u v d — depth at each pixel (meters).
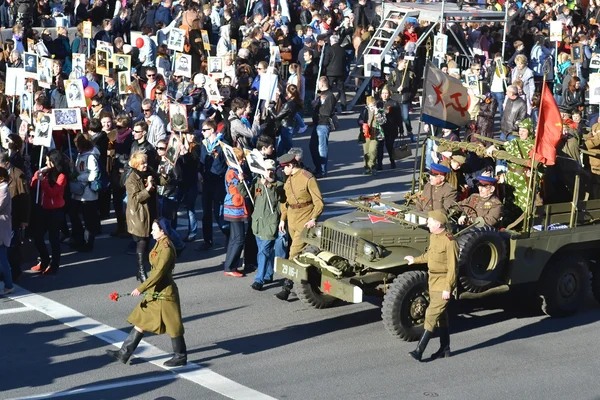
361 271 12.30
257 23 29.11
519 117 20.44
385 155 24.55
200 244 16.20
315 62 29.02
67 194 14.98
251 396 10.04
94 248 16.05
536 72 31.56
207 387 10.28
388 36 30.52
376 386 10.41
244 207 14.39
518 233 12.25
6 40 25.84
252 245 14.82
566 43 33.56
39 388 10.20
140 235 13.95
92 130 16.48
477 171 13.45
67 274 14.56
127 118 16.52
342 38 31.41
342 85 28.62
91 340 11.73
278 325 12.46
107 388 10.21
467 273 11.70
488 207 12.44
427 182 13.91
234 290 13.95
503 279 12.20
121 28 28.61
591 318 13.05
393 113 22.45
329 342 11.83
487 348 11.75
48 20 30.19
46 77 19.05
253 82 22.75
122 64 21.55
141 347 11.50
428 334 11.16
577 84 25.55
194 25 25.62
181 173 15.43
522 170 12.83
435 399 10.07
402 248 11.97
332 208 18.94
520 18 33.88
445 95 14.27
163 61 23.70
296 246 13.10
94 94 19.75
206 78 19.22
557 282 12.80
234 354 11.34
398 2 31.00
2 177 13.20
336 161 23.50
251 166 13.68
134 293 10.58
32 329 12.09
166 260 10.55
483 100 21.58
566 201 13.39
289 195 13.11
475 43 31.59
